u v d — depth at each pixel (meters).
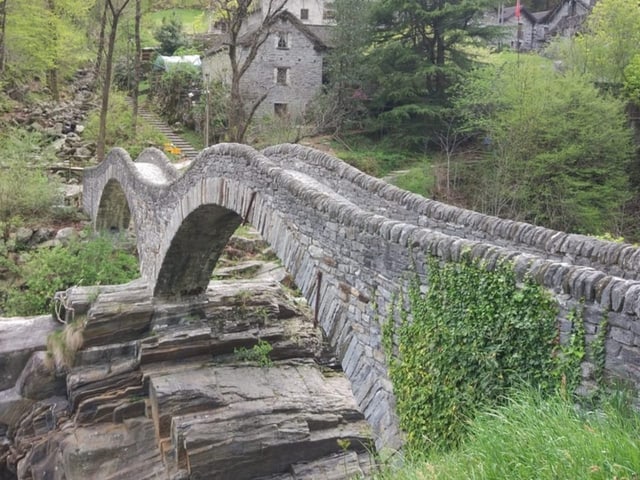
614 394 4.47
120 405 13.39
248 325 15.27
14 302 17.53
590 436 4.00
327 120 30.70
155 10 42.88
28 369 14.39
